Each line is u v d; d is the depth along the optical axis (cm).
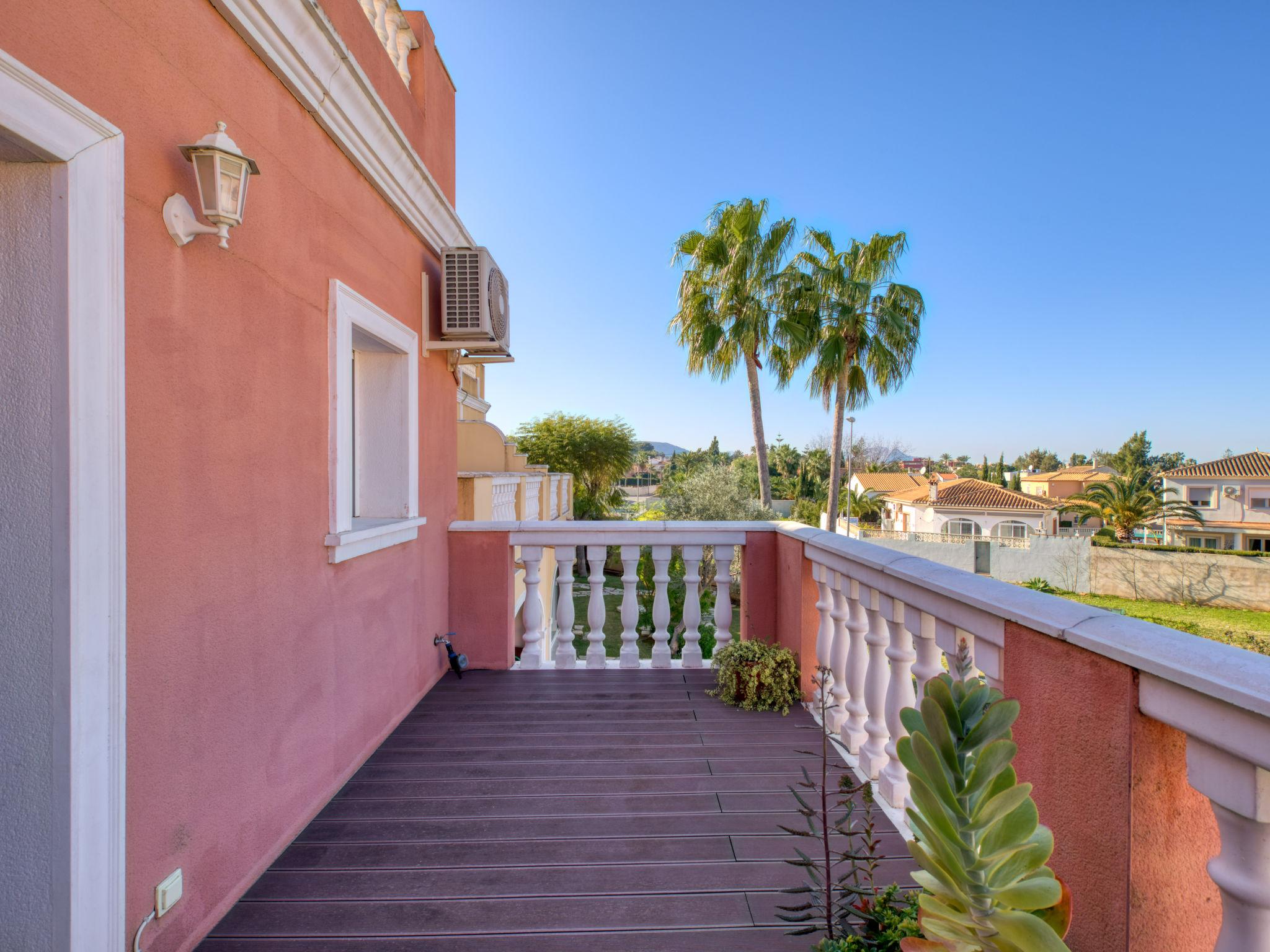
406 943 180
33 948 135
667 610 443
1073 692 137
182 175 168
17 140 120
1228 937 103
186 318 171
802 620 366
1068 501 4025
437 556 407
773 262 1664
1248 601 2431
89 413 136
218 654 186
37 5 124
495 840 231
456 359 425
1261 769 96
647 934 183
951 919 102
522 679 416
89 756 138
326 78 235
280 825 222
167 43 163
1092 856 130
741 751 308
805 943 179
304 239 236
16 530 133
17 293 132
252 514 203
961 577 197
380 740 314
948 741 104
